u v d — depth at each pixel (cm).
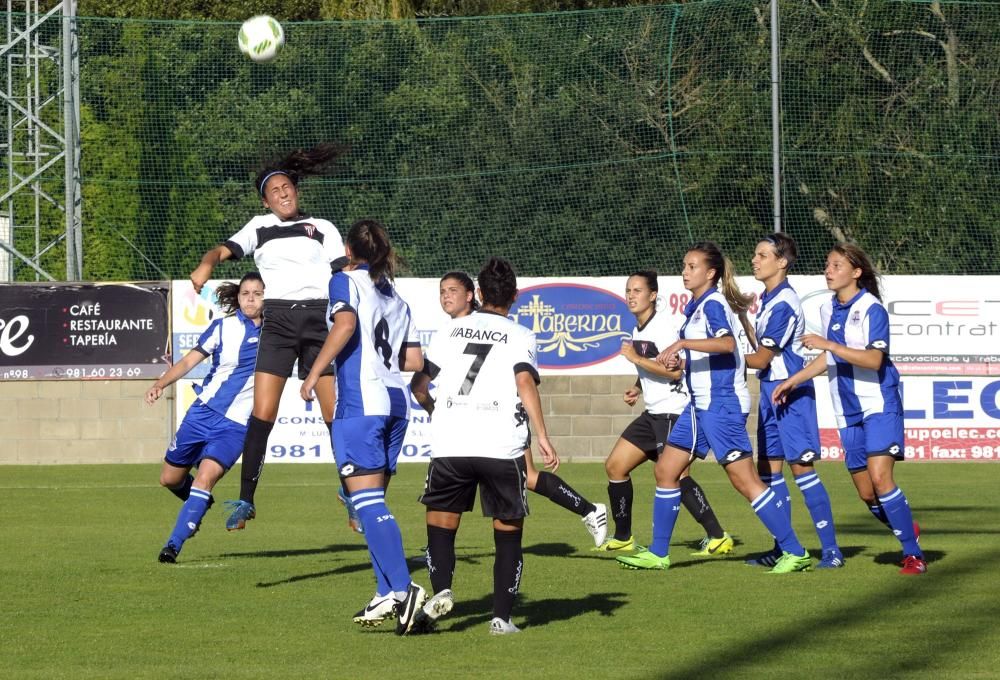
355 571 2178
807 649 1516
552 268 6147
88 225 5466
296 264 2183
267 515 3116
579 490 3578
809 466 2227
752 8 6425
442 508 1597
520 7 7488
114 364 4534
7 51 5069
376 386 1659
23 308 4538
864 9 6209
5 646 1549
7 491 3644
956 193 5869
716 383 2130
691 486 2380
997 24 5997
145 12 7444
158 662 1457
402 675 1382
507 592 1616
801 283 4434
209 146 5956
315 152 2223
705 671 1399
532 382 1564
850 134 6053
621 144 6372
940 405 4459
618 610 1783
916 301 4441
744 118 6147
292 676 1381
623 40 6506
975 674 1384
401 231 6184
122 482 3897
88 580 2072
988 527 2767
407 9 7088
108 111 5856
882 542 2552
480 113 6400
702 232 6112
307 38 6231
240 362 2306
